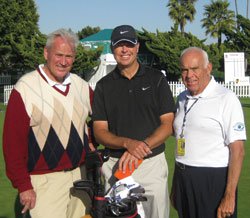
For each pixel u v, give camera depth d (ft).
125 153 12.44
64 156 13.05
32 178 12.98
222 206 12.37
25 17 102.12
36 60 99.45
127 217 10.79
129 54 12.91
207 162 12.59
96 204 10.98
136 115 13.10
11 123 12.35
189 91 13.05
